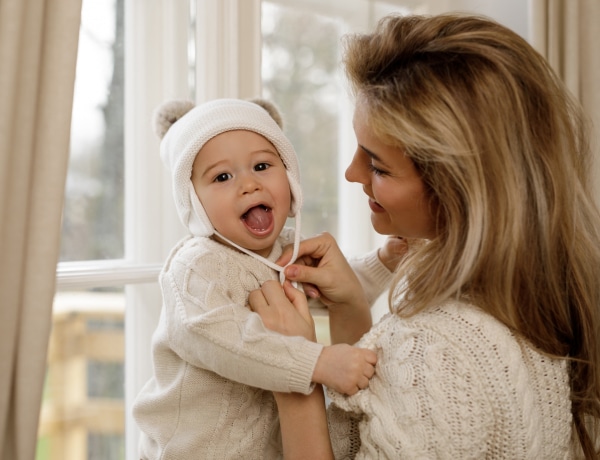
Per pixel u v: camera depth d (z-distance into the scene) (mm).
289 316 1011
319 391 989
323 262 1174
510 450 875
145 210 1449
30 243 934
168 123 1161
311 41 1721
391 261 1314
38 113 940
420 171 958
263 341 946
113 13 1400
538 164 919
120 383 1449
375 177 1011
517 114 897
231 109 1064
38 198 936
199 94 1388
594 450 1054
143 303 1443
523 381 890
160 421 1092
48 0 939
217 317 965
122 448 1456
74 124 1342
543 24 1706
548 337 948
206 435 1054
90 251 1383
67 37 943
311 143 1757
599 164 1681
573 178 967
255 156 1061
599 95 1744
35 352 934
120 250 1436
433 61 920
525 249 915
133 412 1125
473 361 879
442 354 887
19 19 879
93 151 1378
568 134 966
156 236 1464
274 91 1659
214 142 1043
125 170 1437
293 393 974
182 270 1034
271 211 1076
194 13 1432
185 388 1057
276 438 1123
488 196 891
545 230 921
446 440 853
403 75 931
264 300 1035
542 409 917
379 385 932
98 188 1391
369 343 999
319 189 1786
